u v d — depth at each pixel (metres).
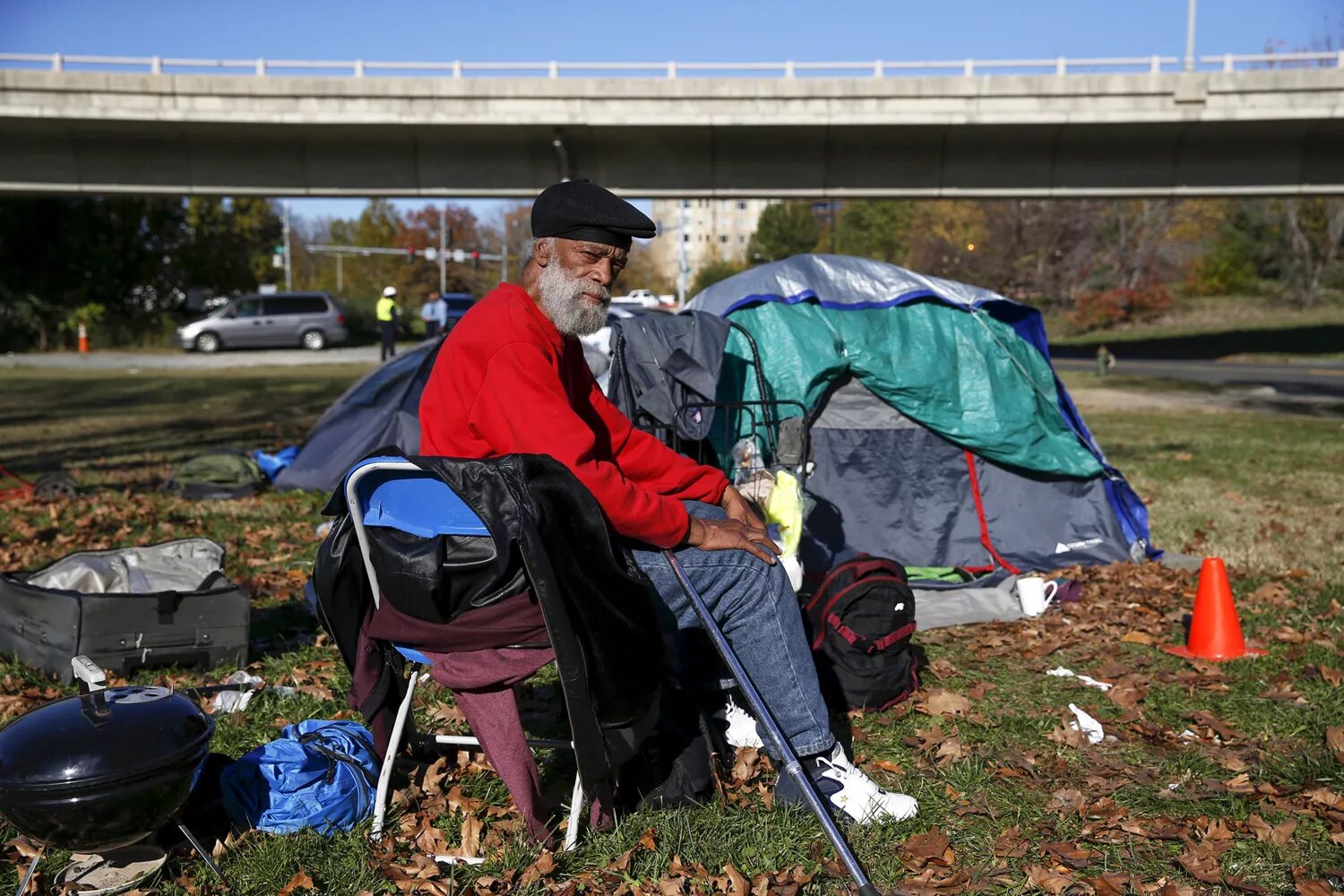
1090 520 6.10
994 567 5.84
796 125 25.83
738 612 2.78
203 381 21.81
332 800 2.76
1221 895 2.56
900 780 3.20
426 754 3.20
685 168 27.41
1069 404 6.24
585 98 26.00
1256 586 5.53
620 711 2.52
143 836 2.40
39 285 34.81
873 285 6.01
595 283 2.66
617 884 2.54
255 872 2.55
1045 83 25.06
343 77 25.61
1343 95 24.45
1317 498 8.35
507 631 2.50
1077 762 3.35
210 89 25.39
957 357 5.91
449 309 30.02
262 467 8.62
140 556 4.37
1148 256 47.50
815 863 2.64
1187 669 4.27
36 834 2.28
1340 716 3.70
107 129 26.02
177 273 38.38
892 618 3.73
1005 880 2.63
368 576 2.56
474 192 27.64
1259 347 36.28
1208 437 12.85
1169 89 24.72
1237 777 3.22
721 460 5.37
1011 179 26.80
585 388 2.85
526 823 2.66
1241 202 51.50
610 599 2.41
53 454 10.92
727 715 3.36
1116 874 2.65
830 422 5.90
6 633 4.16
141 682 3.93
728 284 6.04
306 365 27.81
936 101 25.42
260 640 4.55
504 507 2.34
